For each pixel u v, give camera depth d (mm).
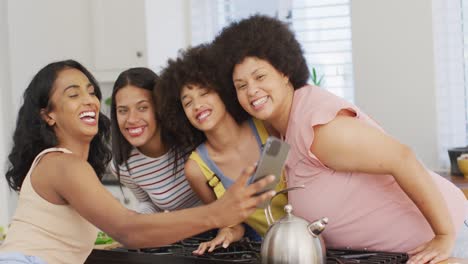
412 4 3789
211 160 2266
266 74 1997
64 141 1950
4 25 4516
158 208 2623
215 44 2145
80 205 1779
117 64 4215
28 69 4445
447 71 3850
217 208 1601
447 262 1896
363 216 2016
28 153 1943
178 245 2256
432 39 3766
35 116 1919
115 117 2418
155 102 2340
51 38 4375
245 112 2229
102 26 4227
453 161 3541
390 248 2051
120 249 2203
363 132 1895
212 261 1942
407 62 3826
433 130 3807
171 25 4355
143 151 2455
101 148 2154
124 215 1731
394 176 1931
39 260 1803
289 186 2080
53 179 1811
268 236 1775
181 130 2285
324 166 1979
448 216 1964
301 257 1720
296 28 4270
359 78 3932
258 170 1573
